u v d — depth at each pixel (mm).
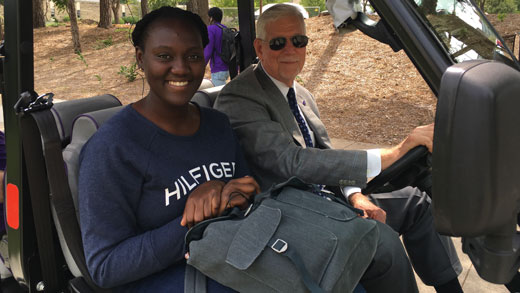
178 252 1263
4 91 1357
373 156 1495
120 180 1260
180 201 1327
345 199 1890
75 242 1358
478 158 821
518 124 836
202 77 1375
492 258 992
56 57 14766
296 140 1910
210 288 1245
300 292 1068
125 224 1271
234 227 1170
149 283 1330
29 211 1432
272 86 1924
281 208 1209
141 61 1375
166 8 1328
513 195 866
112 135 1265
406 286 1458
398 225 1896
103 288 1338
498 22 10258
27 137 1312
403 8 1121
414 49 1128
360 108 7246
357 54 9656
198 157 1386
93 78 11758
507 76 845
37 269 1487
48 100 1334
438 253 1862
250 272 1119
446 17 1238
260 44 1942
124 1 5449
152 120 1347
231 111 1827
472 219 863
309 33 11320
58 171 1325
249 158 1777
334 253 1088
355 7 1475
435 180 888
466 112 824
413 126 6332
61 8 15367
